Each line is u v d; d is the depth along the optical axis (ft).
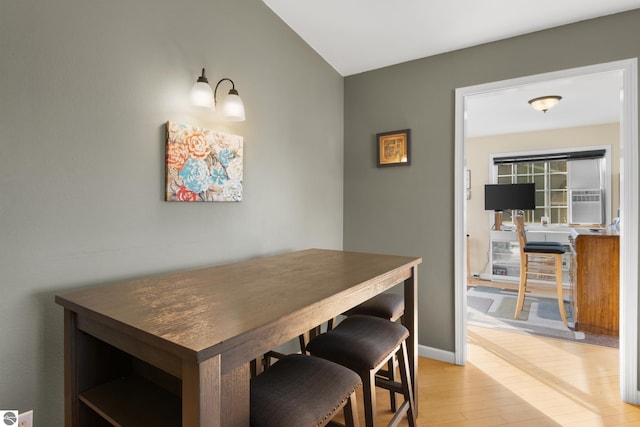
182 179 5.39
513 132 18.02
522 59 7.91
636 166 6.83
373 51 8.83
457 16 7.27
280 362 3.99
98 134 4.44
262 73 7.11
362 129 9.98
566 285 17.10
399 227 9.46
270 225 7.38
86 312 3.26
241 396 2.74
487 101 12.72
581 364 8.74
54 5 4.01
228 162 6.16
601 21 7.16
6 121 3.67
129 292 3.84
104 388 3.82
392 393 6.65
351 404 3.88
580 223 17.11
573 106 13.35
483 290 16.61
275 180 7.52
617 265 10.45
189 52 5.59
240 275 4.80
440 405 6.95
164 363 2.67
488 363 8.81
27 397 3.88
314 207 8.93
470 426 6.29
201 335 2.59
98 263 4.46
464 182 8.61
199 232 5.80
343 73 10.08
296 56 8.14
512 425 6.32
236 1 6.47
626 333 7.00
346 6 7.09
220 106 6.14
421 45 8.49
